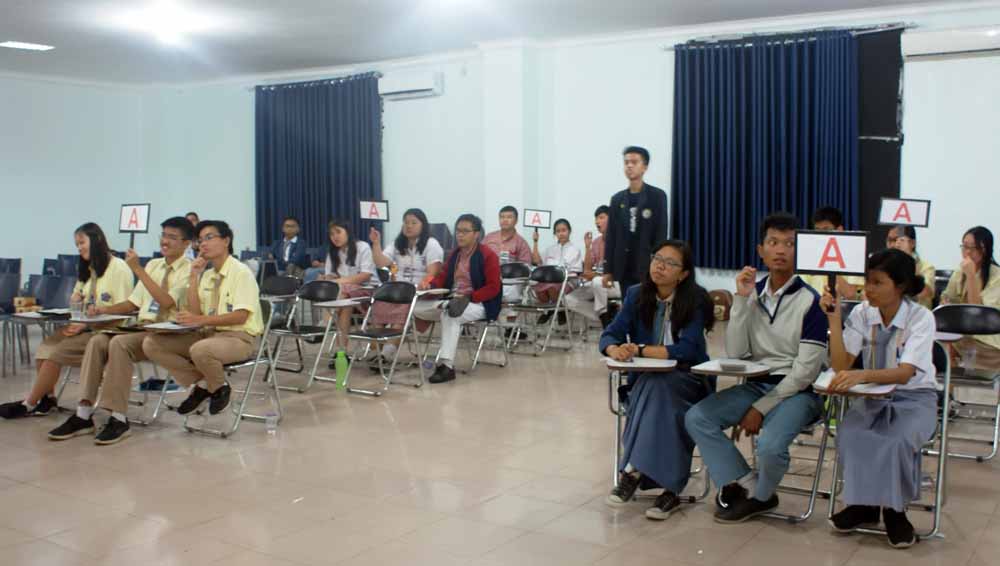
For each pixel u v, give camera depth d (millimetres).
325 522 3260
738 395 3264
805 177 8094
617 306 6035
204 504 3471
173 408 5043
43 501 3514
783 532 3137
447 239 9977
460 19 8195
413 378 6117
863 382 2871
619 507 3422
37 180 11016
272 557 2918
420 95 10219
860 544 3016
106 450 4289
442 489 3654
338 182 10875
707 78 8523
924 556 2898
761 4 7637
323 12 7777
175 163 12117
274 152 11273
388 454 4195
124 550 2988
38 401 4945
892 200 5086
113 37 8750
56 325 6559
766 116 8297
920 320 2994
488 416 4980
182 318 4414
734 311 3365
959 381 3828
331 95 10766
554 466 3988
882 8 7754
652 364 3158
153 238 12148
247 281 4645
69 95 11312
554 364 6676
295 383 5945
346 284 6484
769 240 3293
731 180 8508
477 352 6398
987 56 7359
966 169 7535
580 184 9406
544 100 9508
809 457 4129
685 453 3312
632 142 9078
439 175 10305
